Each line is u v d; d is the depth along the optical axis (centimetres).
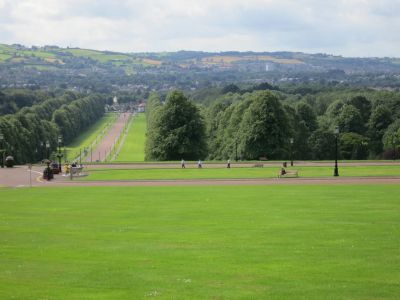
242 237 4231
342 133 16962
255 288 2961
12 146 15425
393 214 5203
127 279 3141
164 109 15338
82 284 3052
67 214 5466
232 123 16162
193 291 2919
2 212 5628
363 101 18962
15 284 3058
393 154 15588
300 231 4434
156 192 7262
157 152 15188
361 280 3083
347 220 4906
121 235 4369
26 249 3900
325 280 3088
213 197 6650
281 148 14725
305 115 17088
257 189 7462
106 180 9156
